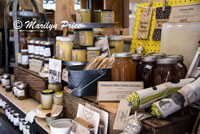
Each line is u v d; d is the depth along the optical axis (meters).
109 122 1.01
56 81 1.60
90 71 1.17
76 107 1.22
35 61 1.87
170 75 0.99
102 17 1.63
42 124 1.37
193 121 0.92
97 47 1.49
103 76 1.18
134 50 1.63
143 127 0.83
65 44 1.52
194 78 0.99
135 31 1.63
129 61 1.10
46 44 1.71
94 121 1.03
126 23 2.21
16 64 2.36
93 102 1.10
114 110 0.98
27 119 1.49
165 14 1.38
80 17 1.59
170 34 1.21
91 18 1.70
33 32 2.33
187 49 1.14
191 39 1.12
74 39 1.66
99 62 1.26
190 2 1.24
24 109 1.64
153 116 0.89
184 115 0.91
